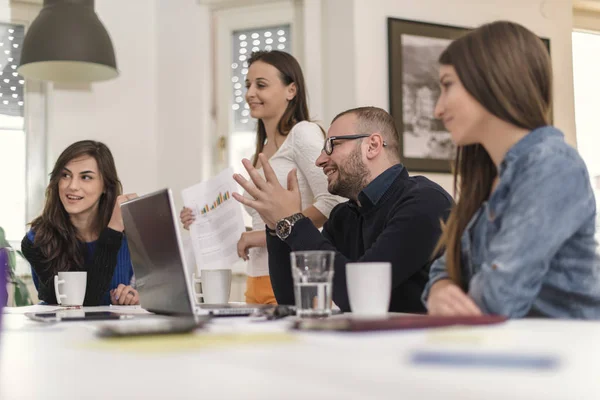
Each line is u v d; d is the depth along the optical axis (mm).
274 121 2646
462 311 1082
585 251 1178
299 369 585
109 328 907
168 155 4289
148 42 4355
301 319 1132
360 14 3902
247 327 1008
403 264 1640
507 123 1232
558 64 4438
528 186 1152
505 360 580
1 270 840
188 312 1287
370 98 3902
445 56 1277
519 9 4359
